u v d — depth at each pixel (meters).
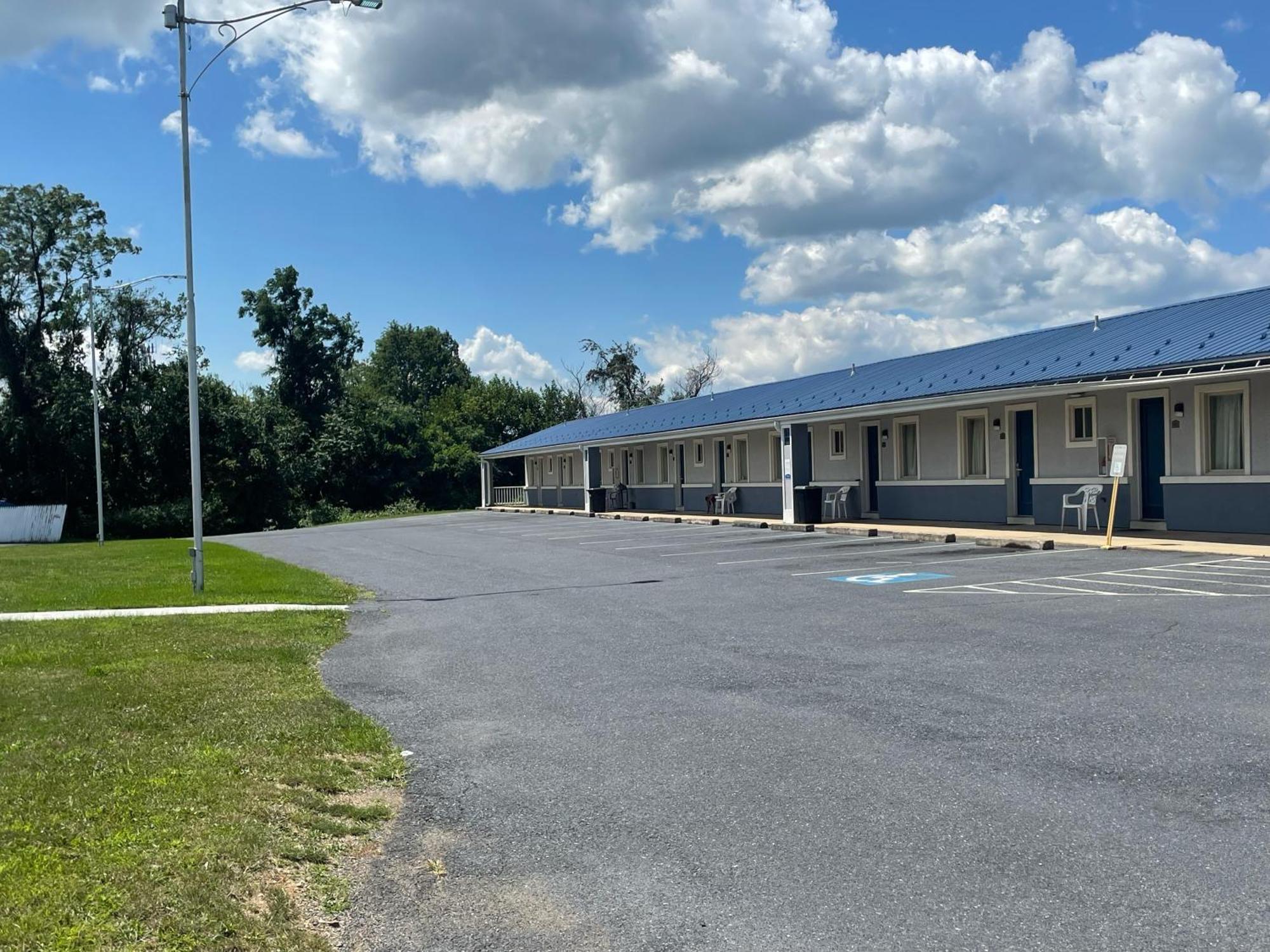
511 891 4.50
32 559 27.52
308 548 28.78
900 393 22.92
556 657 9.82
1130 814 5.01
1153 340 18.48
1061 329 23.59
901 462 25.02
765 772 5.96
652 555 20.33
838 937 3.93
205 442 60.78
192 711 7.62
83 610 14.77
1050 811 5.10
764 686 8.07
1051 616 10.46
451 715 7.75
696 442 35.06
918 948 3.81
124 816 5.07
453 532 33.38
